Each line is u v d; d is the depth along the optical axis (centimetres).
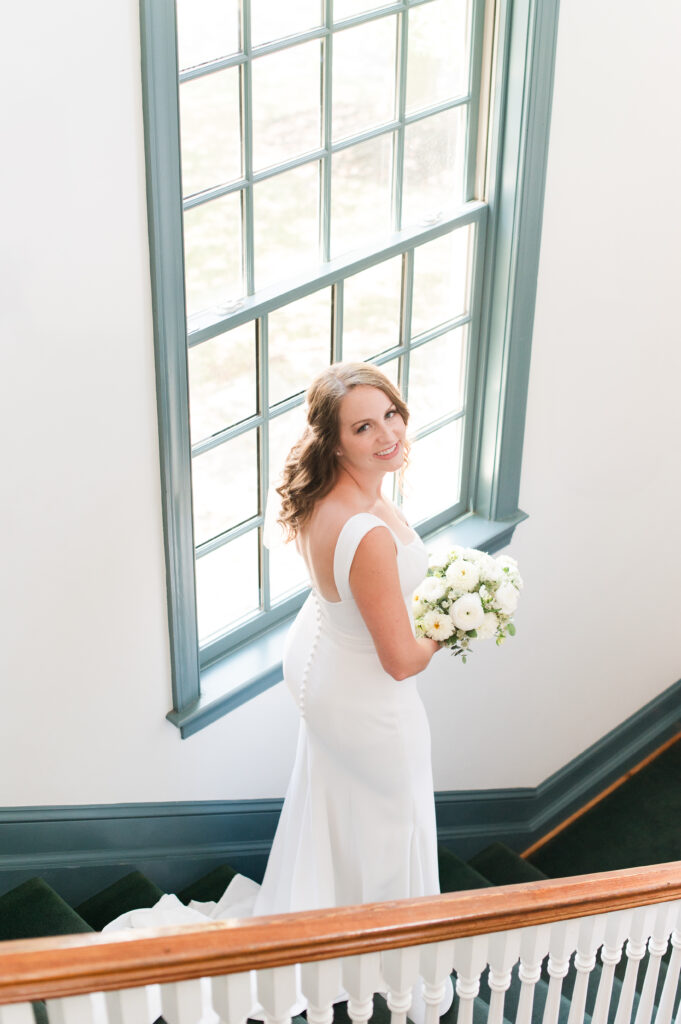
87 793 316
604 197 380
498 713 446
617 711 514
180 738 331
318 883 299
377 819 294
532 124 341
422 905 195
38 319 252
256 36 288
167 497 294
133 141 254
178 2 269
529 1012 226
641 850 486
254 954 171
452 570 285
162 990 174
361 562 258
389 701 281
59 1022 159
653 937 249
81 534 282
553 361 394
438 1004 211
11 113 232
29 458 264
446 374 383
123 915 311
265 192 308
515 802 471
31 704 292
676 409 458
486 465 398
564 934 223
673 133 392
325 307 336
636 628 500
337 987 192
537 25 327
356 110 321
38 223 244
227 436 322
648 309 421
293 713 362
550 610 449
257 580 353
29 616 281
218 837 356
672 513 486
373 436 257
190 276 298
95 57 241
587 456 430
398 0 317
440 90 340
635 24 358
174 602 309
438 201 355
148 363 278
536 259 366
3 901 303
